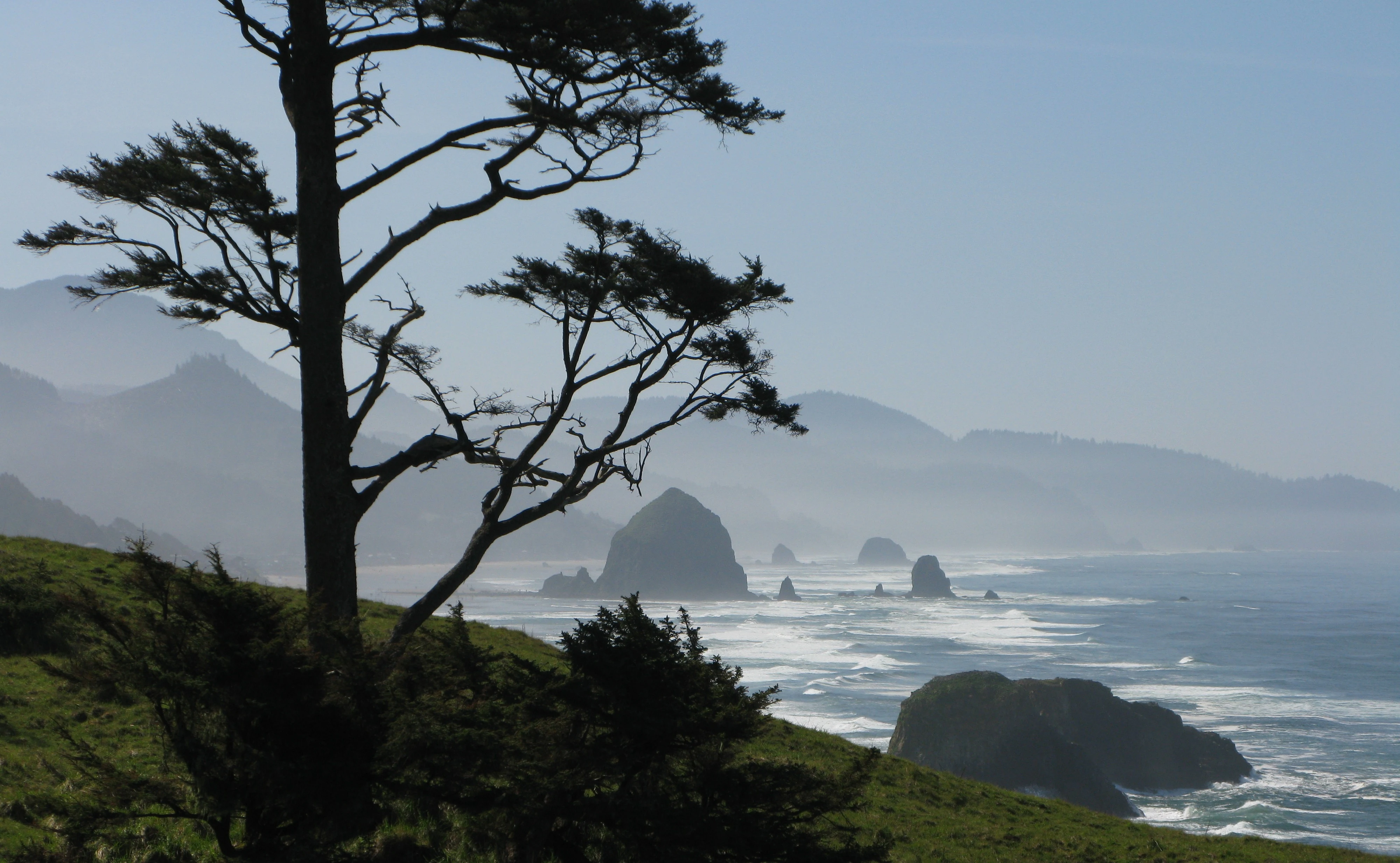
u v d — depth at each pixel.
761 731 19.66
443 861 18.55
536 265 28.77
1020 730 109.31
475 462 28.22
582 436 29.09
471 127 28.55
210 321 28.77
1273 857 44.91
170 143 28.20
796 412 30.34
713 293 28.34
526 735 18.58
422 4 26.70
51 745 23.95
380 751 17.38
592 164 29.84
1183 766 114.19
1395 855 88.81
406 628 26.48
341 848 17.45
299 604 19.84
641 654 19.06
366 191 28.08
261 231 28.22
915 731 111.88
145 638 16.53
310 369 26.69
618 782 18.98
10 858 16.75
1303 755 128.12
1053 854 38.12
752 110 29.25
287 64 27.38
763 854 18.38
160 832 17.89
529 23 25.52
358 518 26.92
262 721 16.72
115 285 26.86
